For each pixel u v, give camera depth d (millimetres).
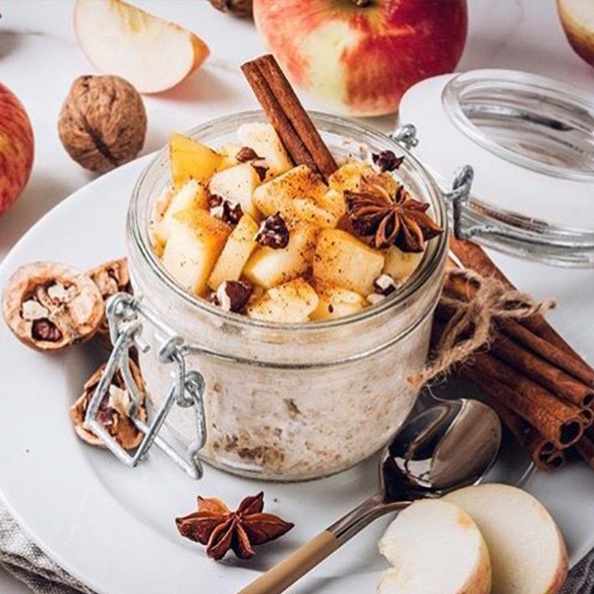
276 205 483
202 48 664
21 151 594
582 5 667
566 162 616
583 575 511
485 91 626
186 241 472
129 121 615
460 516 485
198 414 477
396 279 486
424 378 500
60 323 538
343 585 484
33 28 701
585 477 517
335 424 493
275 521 499
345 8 635
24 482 500
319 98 655
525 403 518
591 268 581
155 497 509
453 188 538
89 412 497
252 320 460
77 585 501
